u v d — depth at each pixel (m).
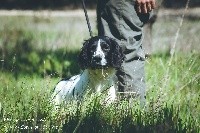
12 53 10.31
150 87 6.32
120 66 6.35
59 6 36.44
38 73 8.90
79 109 4.89
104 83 6.35
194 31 14.77
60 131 4.52
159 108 4.99
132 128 4.60
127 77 6.34
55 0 36.56
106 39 6.36
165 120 4.73
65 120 4.64
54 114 4.87
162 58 9.47
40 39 14.34
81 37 15.10
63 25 23.05
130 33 6.37
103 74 6.34
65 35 14.23
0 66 8.69
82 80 6.40
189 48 9.92
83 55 6.48
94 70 6.29
